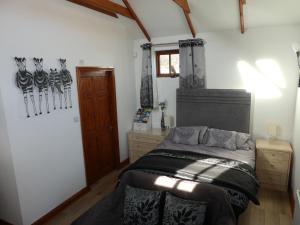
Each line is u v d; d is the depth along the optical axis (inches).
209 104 169.8
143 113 196.4
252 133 165.8
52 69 124.0
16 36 105.5
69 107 136.1
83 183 150.1
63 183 134.9
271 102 156.6
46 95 121.0
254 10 137.1
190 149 147.5
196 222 81.7
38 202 120.1
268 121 159.2
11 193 112.4
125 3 148.8
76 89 140.5
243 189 98.4
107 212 94.9
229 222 81.7
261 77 156.9
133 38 192.2
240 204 95.0
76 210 133.3
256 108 161.5
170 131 180.1
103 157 173.5
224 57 165.6
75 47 137.9
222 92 164.6
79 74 141.3
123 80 184.4
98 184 163.2
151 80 188.9
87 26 145.8
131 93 196.1
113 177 173.6
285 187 142.6
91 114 158.9
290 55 147.3
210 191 89.4
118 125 183.0
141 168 119.1
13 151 106.7
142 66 189.9
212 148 148.9
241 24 146.4
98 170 168.7
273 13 136.8
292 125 152.3
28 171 114.2
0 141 108.0
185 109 178.2
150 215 88.0
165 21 164.4
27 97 111.4
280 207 129.7
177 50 181.8
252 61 157.8
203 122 173.8
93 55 152.2
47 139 123.2
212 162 123.6
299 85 132.8
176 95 180.7
